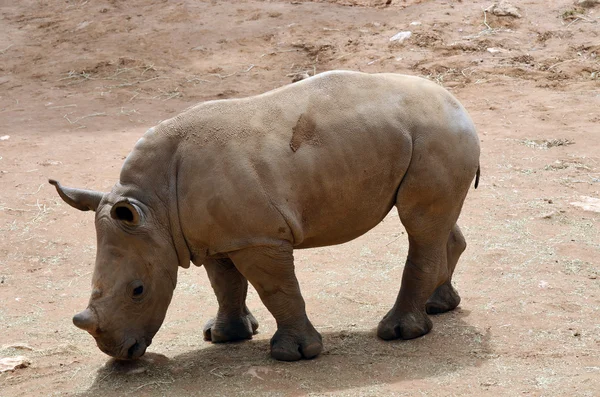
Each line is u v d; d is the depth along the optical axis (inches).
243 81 1154.7
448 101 441.1
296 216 408.5
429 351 434.0
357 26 1274.6
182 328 488.4
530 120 901.8
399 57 1143.6
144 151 414.9
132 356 412.2
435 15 1263.5
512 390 383.6
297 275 561.6
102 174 810.8
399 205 434.3
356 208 426.0
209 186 402.3
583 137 836.0
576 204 662.5
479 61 1107.3
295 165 407.5
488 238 602.9
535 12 1231.5
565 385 385.1
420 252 447.2
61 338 486.0
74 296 553.9
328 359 429.4
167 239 411.2
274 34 1282.0
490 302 494.6
